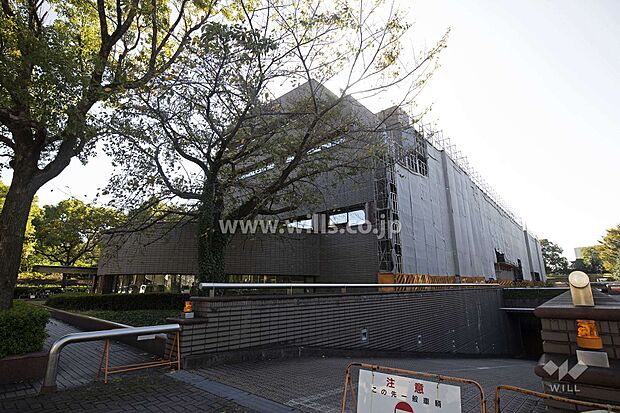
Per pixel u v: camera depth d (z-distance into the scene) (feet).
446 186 76.69
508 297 69.92
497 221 113.39
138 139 33.04
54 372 14.12
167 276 51.39
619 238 141.08
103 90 24.88
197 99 30.81
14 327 15.96
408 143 60.59
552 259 237.86
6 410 11.95
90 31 33.63
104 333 15.40
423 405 8.00
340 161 36.91
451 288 51.44
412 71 30.37
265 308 21.77
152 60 30.30
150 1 29.17
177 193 35.63
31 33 20.72
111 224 35.32
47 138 25.49
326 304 26.30
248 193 38.40
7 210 21.98
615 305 10.01
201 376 16.34
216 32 23.66
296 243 54.80
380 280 47.67
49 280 99.09
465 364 33.50
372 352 29.40
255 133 32.22
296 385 15.67
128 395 13.71
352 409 12.67
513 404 14.43
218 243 34.40
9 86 20.08
